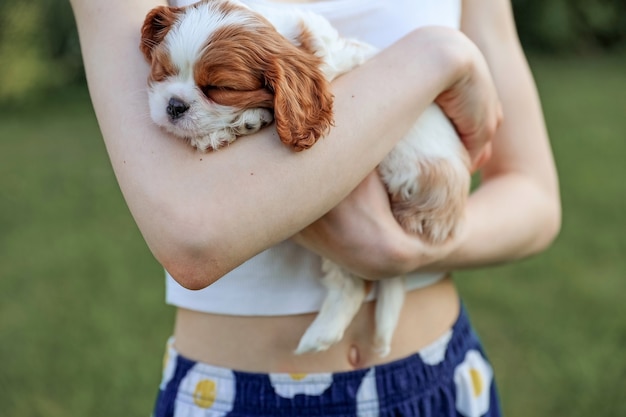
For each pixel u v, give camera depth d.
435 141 1.55
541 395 3.59
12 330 4.27
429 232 1.52
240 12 1.29
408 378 1.60
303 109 1.23
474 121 1.57
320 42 1.42
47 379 3.77
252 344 1.54
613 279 4.75
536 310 4.39
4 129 10.45
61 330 4.27
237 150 1.24
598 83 11.70
